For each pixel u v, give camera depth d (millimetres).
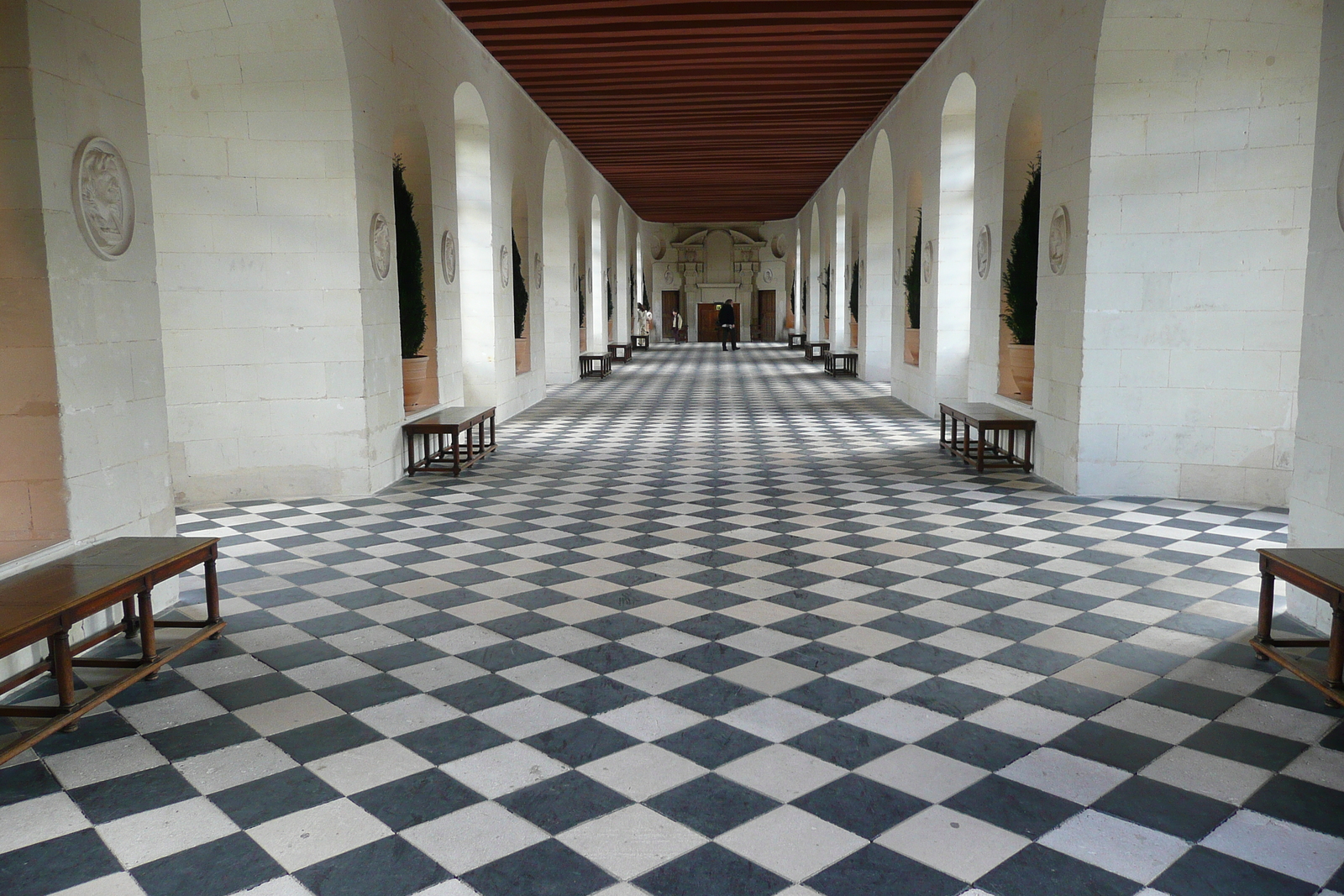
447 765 3467
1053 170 8508
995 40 10195
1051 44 8508
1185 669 4332
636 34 11578
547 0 10211
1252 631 4812
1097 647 4617
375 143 8336
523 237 15531
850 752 3541
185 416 7988
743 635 4805
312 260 7961
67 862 2875
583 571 5965
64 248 4441
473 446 10906
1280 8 7121
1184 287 7703
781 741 3633
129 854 2914
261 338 8016
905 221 15359
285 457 8188
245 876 2795
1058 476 8539
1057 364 8547
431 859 2875
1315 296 4719
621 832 3014
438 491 8500
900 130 15102
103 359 4742
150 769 3451
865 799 3207
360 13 7922
